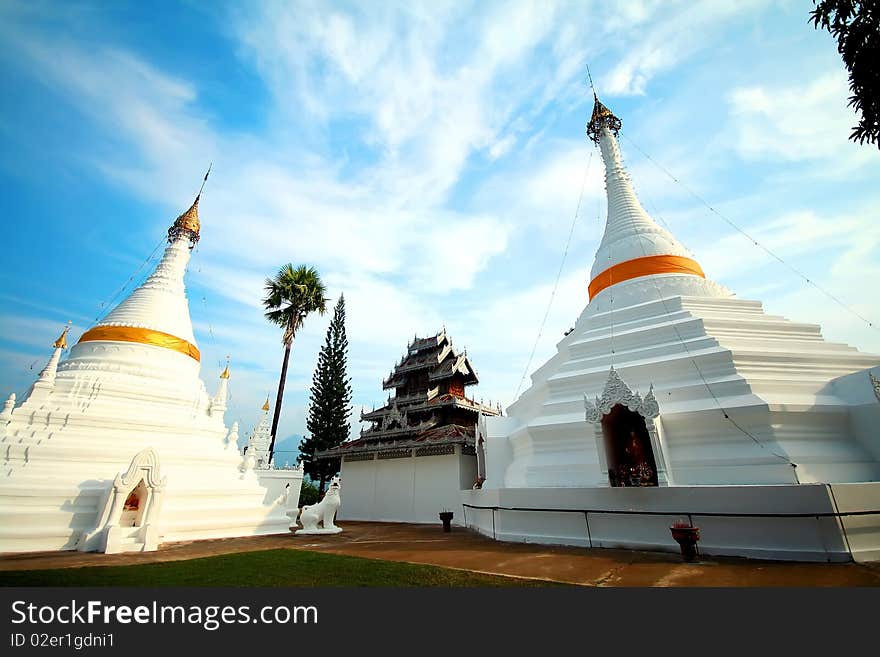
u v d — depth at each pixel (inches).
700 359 522.0
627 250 754.2
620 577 304.3
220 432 708.7
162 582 291.6
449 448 967.0
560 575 314.5
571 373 618.5
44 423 537.3
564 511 464.8
